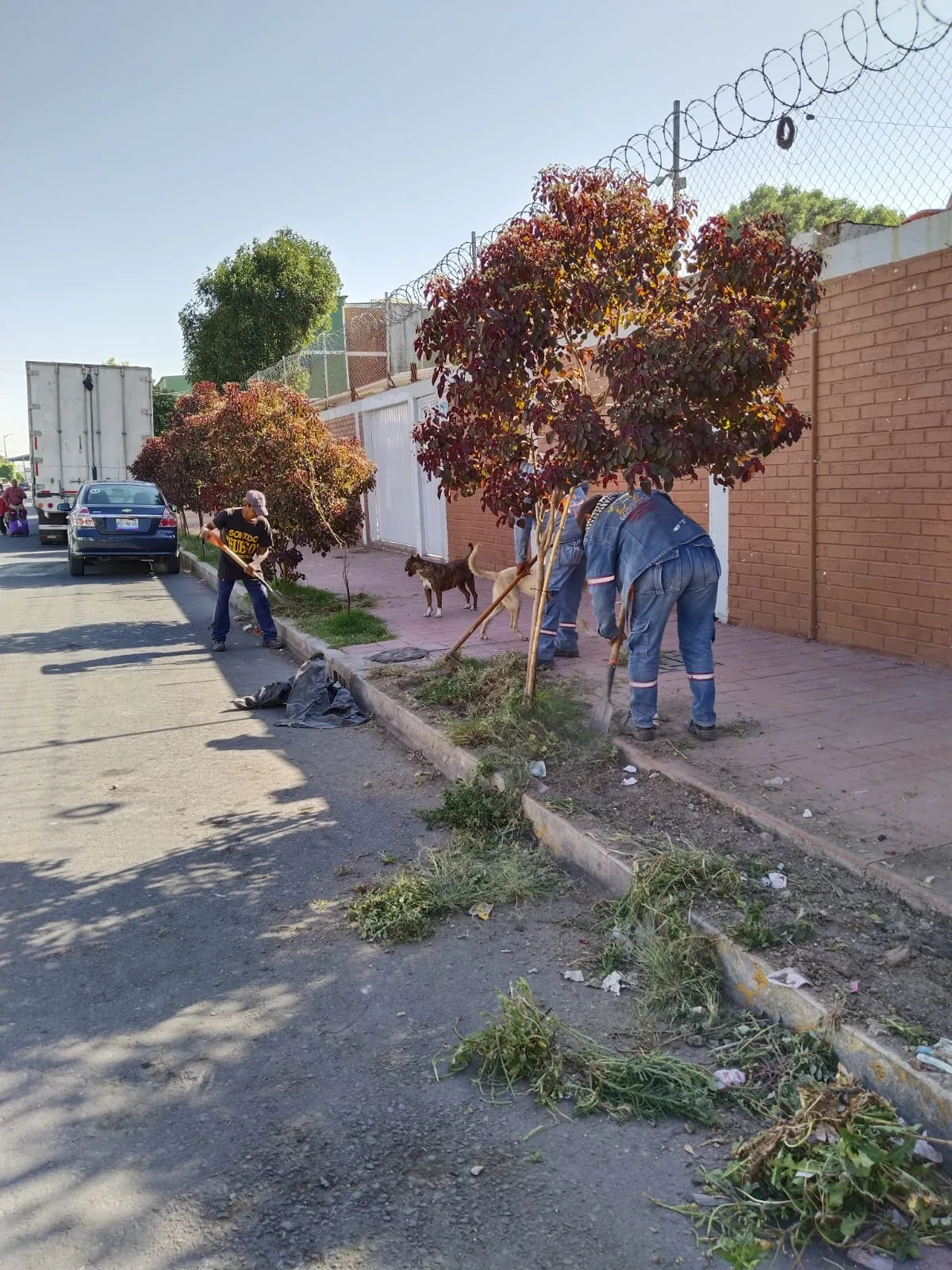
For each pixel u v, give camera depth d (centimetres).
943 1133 267
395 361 1802
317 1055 329
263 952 401
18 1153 282
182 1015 355
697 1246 245
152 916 436
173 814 564
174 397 4047
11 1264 240
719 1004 350
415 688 770
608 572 578
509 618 1059
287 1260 241
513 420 566
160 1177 271
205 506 1385
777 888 398
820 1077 299
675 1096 299
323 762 658
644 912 397
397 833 528
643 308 559
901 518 729
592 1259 241
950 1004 313
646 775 535
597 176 567
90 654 1052
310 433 1255
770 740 571
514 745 595
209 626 1212
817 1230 245
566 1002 359
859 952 348
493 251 539
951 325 670
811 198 781
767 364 488
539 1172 272
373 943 407
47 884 471
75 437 2502
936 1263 238
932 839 427
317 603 1230
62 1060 328
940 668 712
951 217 660
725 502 913
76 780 630
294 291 3114
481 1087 311
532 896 444
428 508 1667
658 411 480
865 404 748
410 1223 253
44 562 2086
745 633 880
